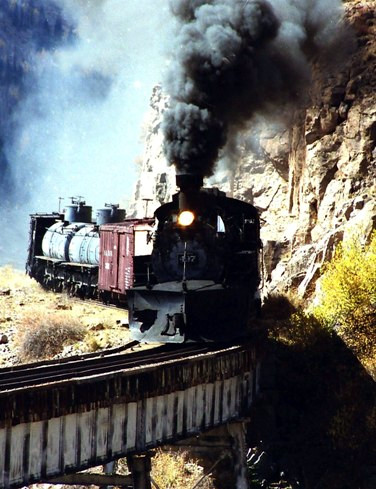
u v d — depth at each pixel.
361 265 56.22
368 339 54.62
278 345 53.50
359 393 52.25
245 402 49.59
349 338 54.88
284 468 52.31
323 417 52.22
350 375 53.12
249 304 50.88
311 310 58.81
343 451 50.75
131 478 40.91
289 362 53.75
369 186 67.00
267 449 53.12
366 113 68.50
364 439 50.78
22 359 63.12
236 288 48.50
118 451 39.16
